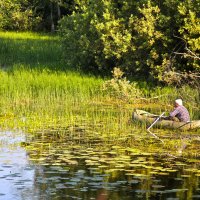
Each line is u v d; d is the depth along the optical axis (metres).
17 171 18.36
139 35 39.09
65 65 45.50
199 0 37.47
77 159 20.05
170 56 38.75
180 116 27.27
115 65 42.34
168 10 39.38
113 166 19.11
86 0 44.59
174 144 23.09
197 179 17.69
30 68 44.44
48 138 23.97
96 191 16.28
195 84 37.31
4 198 15.66
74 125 27.27
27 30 77.56
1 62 47.56
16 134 24.80
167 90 37.62
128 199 15.60
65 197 15.73
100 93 37.50
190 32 37.34
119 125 27.50
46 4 79.12
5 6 76.81
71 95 35.75
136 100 36.59
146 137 24.55
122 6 41.88
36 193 16.09
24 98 35.34
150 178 17.72
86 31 42.53
